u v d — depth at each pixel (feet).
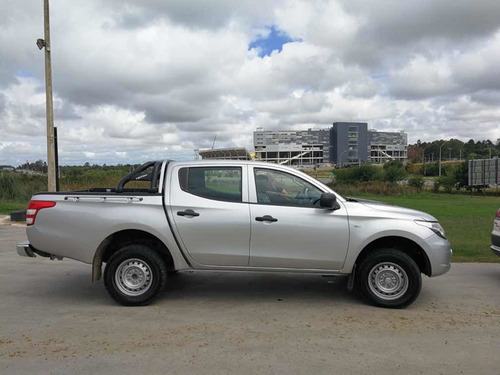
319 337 14.93
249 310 17.88
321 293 20.48
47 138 48.62
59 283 22.12
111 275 18.20
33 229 18.72
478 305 18.65
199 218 18.16
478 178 134.41
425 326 16.07
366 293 18.35
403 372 12.34
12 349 13.76
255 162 18.95
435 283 22.25
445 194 133.80
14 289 20.97
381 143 603.26
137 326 15.90
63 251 18.60
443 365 12.80
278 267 18.35
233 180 18.71
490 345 14.32
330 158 582.35
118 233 18.80
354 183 140.67
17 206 58.65
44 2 47.01
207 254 18.26
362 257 18.81
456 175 142.10
